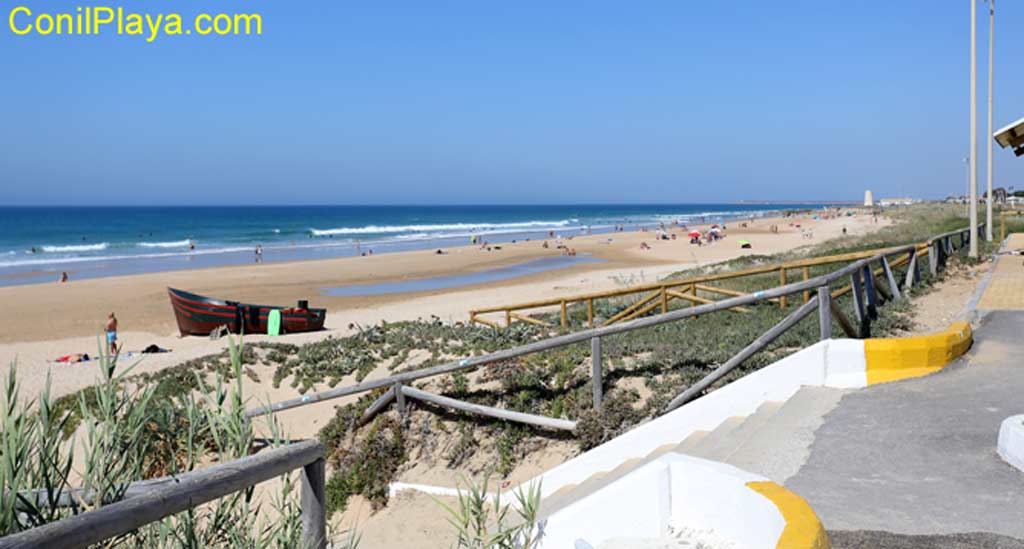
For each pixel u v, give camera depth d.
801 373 7.21
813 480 4.88
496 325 14.70
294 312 22.34
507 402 8.81
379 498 8.23
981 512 4.29
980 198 88.88
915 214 79.62
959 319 10.10
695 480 4.23
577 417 8.27
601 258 50.66
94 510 1.96
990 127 26.75
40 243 75.00
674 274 29.34
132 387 10.84
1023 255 19.28
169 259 54.34
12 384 2.12
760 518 3.82
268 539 2.72
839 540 4.02
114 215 167.00
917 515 4.29
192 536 2.39
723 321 11.87
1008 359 7.67
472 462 8.34
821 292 7.84
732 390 7.09
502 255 53.78
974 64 18.95
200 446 2.96
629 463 6.69
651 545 4.07
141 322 26.84
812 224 95.50
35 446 2.24
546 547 4.18
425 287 35.78
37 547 1.75
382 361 11.38
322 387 10.74
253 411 7.00
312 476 2.90
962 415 6.02
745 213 192.38
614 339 10.52
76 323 26.75
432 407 9.07
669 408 7.83
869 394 6.79
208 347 17.67
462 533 3.50
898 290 12.20
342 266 46.47
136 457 2.46
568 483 7.10
